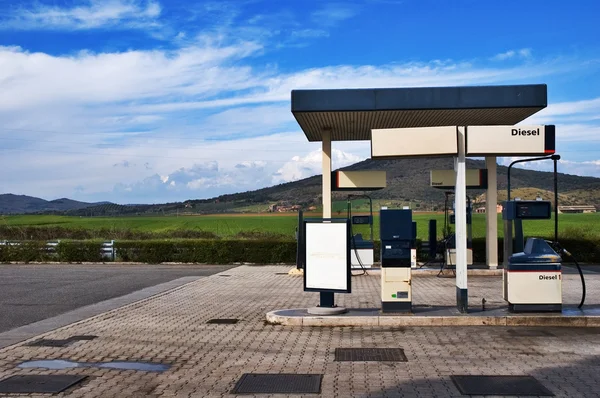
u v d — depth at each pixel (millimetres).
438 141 9883
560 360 7305
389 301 9961
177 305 12453
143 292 14797
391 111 15453
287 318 9852
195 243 24766
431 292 14023
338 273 9992
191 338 8938
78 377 6758
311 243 10180
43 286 16453
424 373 6809
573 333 8922
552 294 9695
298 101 15391
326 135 18391
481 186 18375
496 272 17984
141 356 7820
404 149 9922
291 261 24281
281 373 6883
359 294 13766
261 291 14836
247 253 24438
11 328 9953
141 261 25141
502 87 15133
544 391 6020
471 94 15180
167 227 52750
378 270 18828
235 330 9523
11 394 6152
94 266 23938
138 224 60000
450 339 8594
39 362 7523
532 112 15836
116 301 13188
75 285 16688
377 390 6176
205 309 11844
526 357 7477
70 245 25625
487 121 17172
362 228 38406
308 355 7777
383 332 9172
